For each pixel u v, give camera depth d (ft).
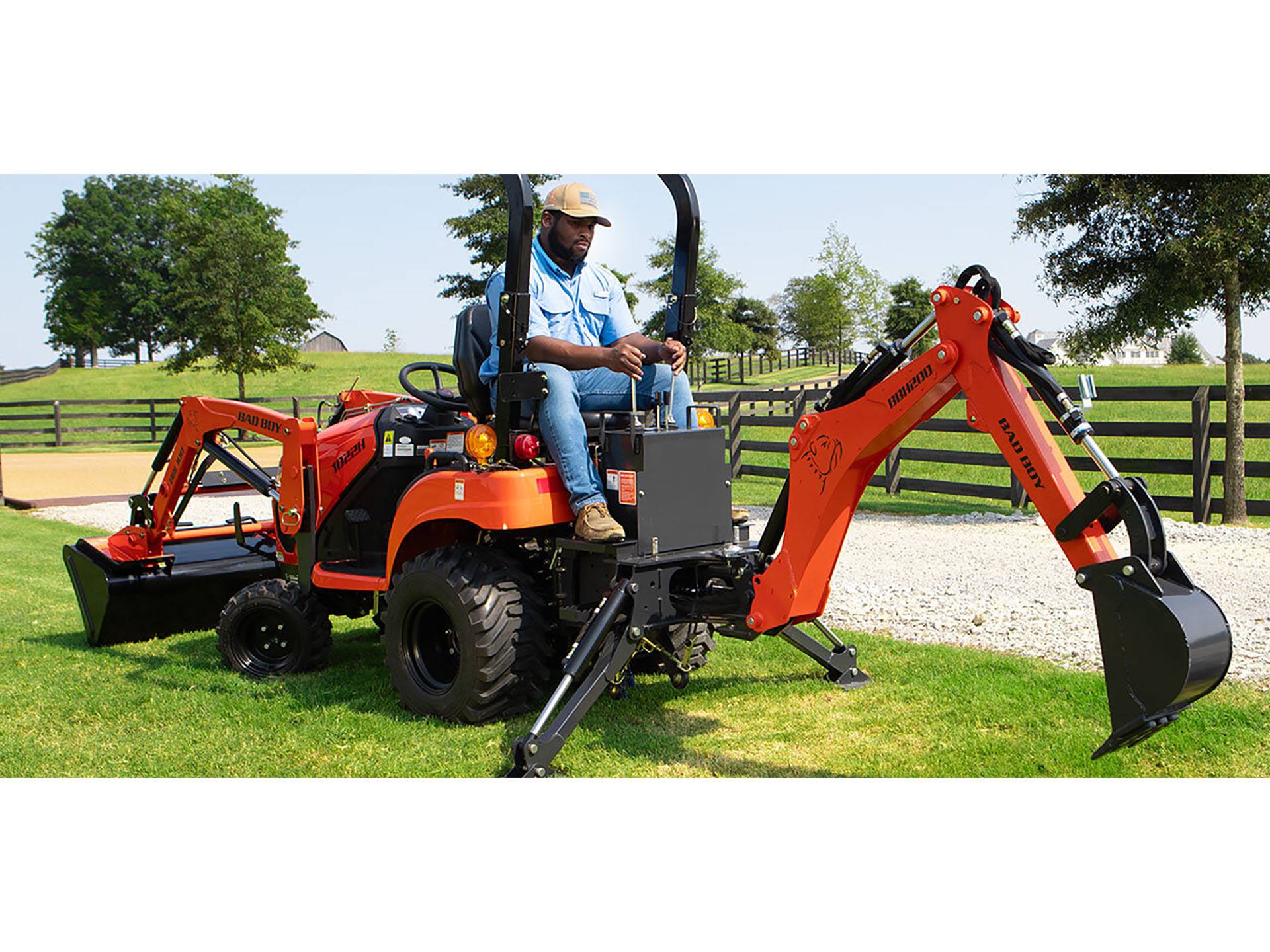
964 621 20.26
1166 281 34.78
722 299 94.48
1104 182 35.19
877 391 12.17
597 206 14.80
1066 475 10.89
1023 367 11.01
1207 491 34.94
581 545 14.12
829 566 13.25
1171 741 13.33
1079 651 17.90
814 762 13.38
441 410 17.70
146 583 20.54
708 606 14.37
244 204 114.83
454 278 60.64
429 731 14.55
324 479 18.40
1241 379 34.55
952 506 41.81
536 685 14.97
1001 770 12.84
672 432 14.17
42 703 16.47
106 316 221.05
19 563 31.58
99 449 82.99
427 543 16.28
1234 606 20.83
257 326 98.37
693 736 14.40
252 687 17.16
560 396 14.01
